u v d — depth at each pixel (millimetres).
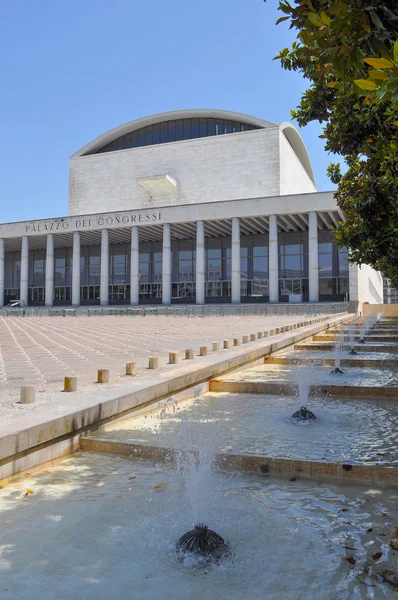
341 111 7355
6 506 3709
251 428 5730
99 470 4496
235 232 44594
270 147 53438
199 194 55594
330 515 3510
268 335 15266
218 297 50219
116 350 12953
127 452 4895
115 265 56812
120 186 59406
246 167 54031
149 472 4434
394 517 3463
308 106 8461
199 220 45562
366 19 2967
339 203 12320
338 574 2742
